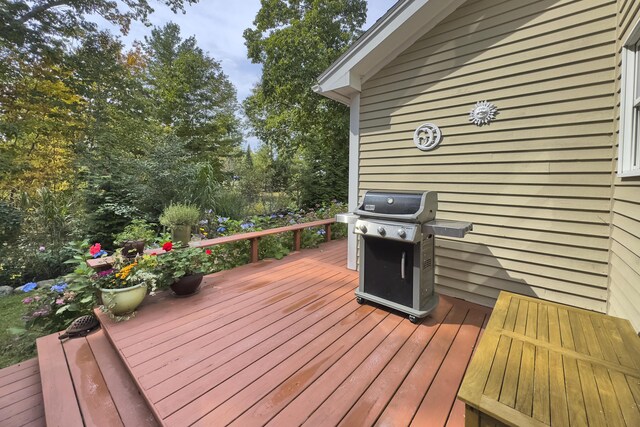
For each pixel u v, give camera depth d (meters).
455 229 2.14
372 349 2.02
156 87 12.38
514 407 1.04
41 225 5.43
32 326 2.71
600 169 2.14
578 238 2.25
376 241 2.62
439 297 2.78
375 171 3.43
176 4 9.83
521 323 1.72
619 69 1.98
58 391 1.73
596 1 2.11
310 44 9.49
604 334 1.58
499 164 2.58
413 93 3.07
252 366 1.82
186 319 2.45
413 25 2.90
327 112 10.27
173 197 6.81
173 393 1.58
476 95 2.67
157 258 2.88
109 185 6.32
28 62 7.05
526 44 2.41
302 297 2.93
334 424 1.38
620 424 0.96
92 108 8.70
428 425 1.38
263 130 13.40
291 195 11.29
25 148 7.81
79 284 2.57
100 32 8.35
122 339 2.13
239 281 3.41
